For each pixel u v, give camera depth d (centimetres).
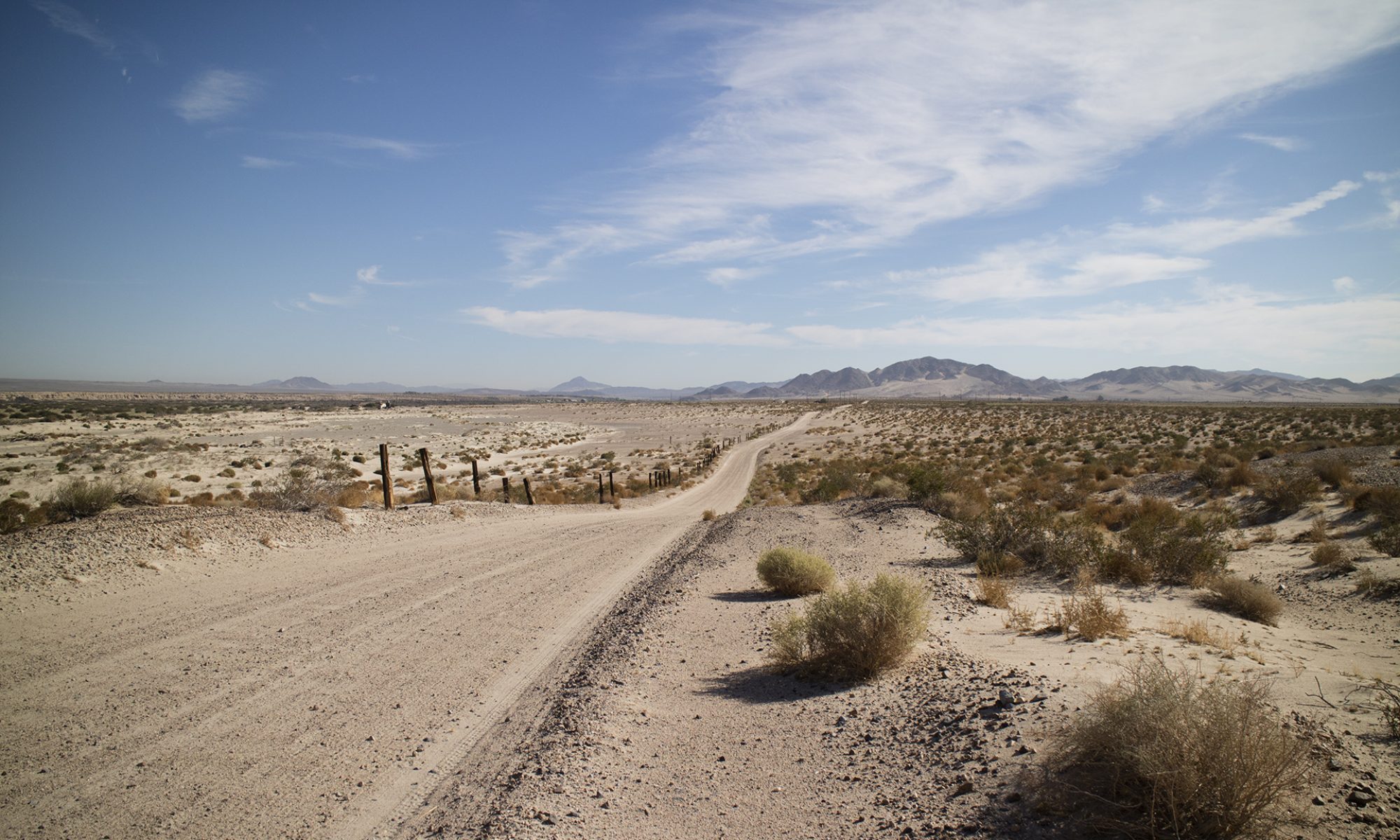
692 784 547
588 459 7419
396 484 4394
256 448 6481
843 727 632
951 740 559
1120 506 2641
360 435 9000
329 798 539
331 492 2206
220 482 4034
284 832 488
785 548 1315
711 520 2845
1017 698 612
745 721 672
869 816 473
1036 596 1223
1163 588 1287
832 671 783
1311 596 1244
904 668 773
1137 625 973
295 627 1004
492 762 604
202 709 710
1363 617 1080
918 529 2005
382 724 688
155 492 1831
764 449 8438
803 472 5716
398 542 1791
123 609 1048
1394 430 4391
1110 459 4338
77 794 536
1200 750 396
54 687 753
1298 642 930
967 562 1554
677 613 1137
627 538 2186
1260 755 392
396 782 568
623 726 664
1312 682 663
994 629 971
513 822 480
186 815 510
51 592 1090
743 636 997
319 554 1555
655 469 6062
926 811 463
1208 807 390
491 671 853
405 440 8306
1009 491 3284
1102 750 454
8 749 612
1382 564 1353
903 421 11394
